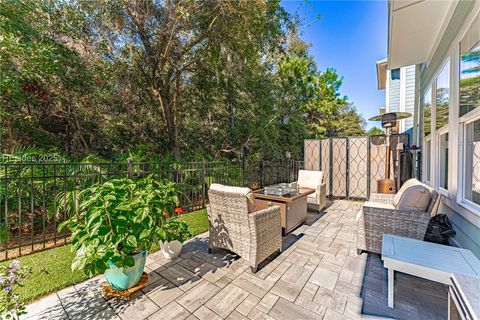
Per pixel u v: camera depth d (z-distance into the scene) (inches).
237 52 212.5
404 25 132.7
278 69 319.0
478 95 88.1
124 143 236.5
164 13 182.7
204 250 116.9
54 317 69.9
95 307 74.2
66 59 172.7
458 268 66.3
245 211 95.0
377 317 69.5
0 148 168.1
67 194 128.6
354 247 119.8
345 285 85.9
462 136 105.5
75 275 91.0
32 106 189.3
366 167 230.1
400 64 191.2
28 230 138.1
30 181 123.5
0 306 55.7
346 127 596.1
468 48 97.0
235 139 283.7
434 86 154.9
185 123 263.4
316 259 106.5
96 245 68.3
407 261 71.0
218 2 174.7
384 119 190.5
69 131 220.5
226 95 267.7
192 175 197.9
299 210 152.8
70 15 167.0
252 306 74.5
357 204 217.9
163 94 229.8
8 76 139.2
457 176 107.3
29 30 141.3
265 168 277.6
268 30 213.3
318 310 72.6
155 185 97.0
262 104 285.4
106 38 183.5
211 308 73.7
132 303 76.1
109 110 220.2
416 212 98.4
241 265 101.0
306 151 267.9
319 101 466.6
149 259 106.9
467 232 97.7
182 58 215.3
